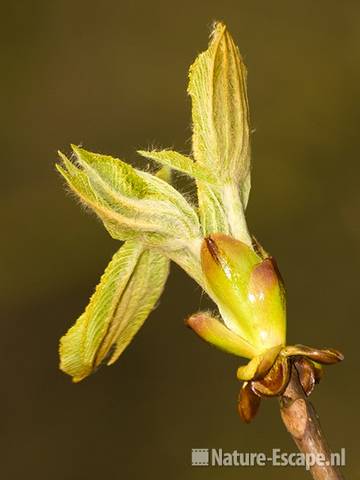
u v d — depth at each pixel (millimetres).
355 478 672
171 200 299
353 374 736
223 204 297
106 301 306
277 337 282
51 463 735
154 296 309
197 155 298
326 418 707
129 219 299
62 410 759
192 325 286
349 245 808
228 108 297
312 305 786
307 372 281
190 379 756
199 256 297
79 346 308
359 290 790
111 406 752
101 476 725
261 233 814
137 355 768
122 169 299
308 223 820
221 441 716
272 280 284
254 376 275
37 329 807
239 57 297
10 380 776
